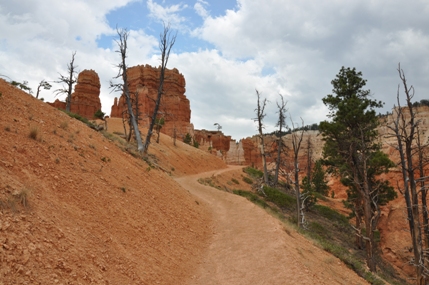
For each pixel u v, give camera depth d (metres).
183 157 54.84
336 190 63.97
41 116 13.67
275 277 9.88
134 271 7.61
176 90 104.00
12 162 7.93
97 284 6.05
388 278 24.16
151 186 15.54
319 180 58.03
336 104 29.92
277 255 11.54
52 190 8.22
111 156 15.23
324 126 27.69
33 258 5.29
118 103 98.00
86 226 7.84
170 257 10.04
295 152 25.05
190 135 97.00
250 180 53.44
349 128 27.62
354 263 15.77
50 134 12.01
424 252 16.62
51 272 5.34
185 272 9.74
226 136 135.50
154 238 10.44
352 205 30.31
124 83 31.02
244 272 10.34
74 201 8.59
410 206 16.77
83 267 6.18
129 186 13.04
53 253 5.83
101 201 9.81
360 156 26.78
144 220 11.09
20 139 9.62
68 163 10.48
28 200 6.69
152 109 90.94
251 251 12.27
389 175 39.19
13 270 4.75
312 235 20.42
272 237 13.79
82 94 97.75
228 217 18.55
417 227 16.62
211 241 14.00
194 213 16.80
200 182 35.41
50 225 6.54
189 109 105.25
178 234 12.41
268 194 38.75
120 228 9.25
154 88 96.81
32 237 5.76
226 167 71.38
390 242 33.00
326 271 11.78
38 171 8.53
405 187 16.89
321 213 38.31
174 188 19.12
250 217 18.11
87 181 10.30
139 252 8.82
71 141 12.83
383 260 30.05
